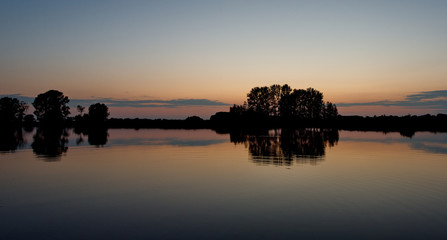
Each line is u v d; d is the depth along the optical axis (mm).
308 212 11008
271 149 31672
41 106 116875
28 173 18094
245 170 19125
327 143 38938
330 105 121500
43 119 118938
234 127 109062
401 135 55750
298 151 29562
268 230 9336
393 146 34406
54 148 32750
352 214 10789
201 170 19141
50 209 11398
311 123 117875
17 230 9383
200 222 10023
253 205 11859
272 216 10594
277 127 107188
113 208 11516
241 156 25875
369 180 16094
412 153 27609
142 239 8664
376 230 9328
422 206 11688
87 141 42469
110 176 17297
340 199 12625
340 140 43938
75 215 10734
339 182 15688
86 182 15766
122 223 9938
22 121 119625
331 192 13727
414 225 9750
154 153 28094
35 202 12266
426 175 17375
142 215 10727
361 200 12461
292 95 118125
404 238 8758
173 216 10625
